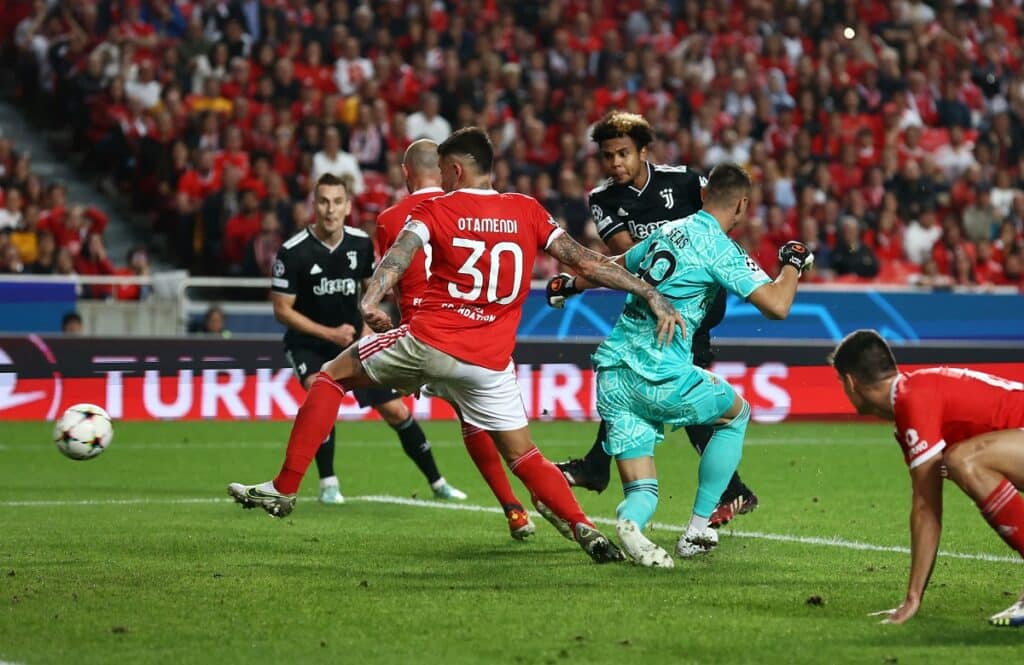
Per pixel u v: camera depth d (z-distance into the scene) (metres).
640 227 25.25
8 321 49.50
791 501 31.52
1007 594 19.33
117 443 44.41
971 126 74.06
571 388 52.16
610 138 24.64
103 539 24.70
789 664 15.05
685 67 71.62
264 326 52.97
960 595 19.27
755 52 74.50
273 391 51.28
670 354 21.00
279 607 18.09
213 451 42.47
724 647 15.83
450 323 21.00
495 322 21.25
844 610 18.08
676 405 21.06
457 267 20.84
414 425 31.81
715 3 74.88
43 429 47.97
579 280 22.00
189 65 64.69
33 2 68.62
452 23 70.00
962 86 75.81
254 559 22.34
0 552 23.02
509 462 21.72
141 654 15.42
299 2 68.94
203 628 16.78
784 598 18.91
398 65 67.50
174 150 59.91
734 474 24.84
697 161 65.81
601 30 74.25
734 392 21.88
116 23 66.69
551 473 21.52
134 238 62.28
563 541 24.72
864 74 73.25
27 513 28.77
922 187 66.62
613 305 53.47
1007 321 56.56
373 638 16.27
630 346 21.19
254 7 68.00
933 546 16.95
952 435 17.05
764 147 66.25
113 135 63.28
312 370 31.91
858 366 17.16
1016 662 15.17
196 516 28.38
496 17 72.50
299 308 32.16
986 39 79.12
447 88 66.44
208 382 50.56
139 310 51.03
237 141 60.00
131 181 63.69
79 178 65.00
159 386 50.06
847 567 21.84
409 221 20.81
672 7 75.69
